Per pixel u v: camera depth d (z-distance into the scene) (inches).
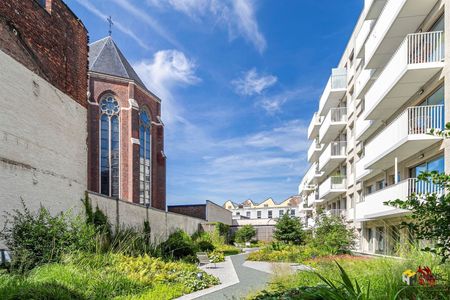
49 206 425.4
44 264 321.7
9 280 238.8
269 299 181.0
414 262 230.2
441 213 156.6
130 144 1236.5
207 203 1523.1
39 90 424.2
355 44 946.1
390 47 645.9
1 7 367.6
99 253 393.4
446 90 457.7
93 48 1386.6
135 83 1288.1
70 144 488.1
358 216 762.2
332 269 353.4
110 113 1242.0
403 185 515.2
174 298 342.6
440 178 161.0
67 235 370.3
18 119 380.5
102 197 573.0
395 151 558.6
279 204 3644.2
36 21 428.1
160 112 1453.0
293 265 541.6
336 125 1077.8
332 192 1074.1
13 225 349.7
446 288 157.9
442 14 496.7
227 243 1550.2
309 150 1659.7
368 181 842.8
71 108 498.3
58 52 475.2
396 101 615.8
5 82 364.2
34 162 402.3
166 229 914.7
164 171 1417.3
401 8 522.6
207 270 631.8
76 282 287.6
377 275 218.1
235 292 373.4
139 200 1246.9
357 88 868.6
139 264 426.3
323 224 796.0
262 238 1910.7
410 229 172.6
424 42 497.7
